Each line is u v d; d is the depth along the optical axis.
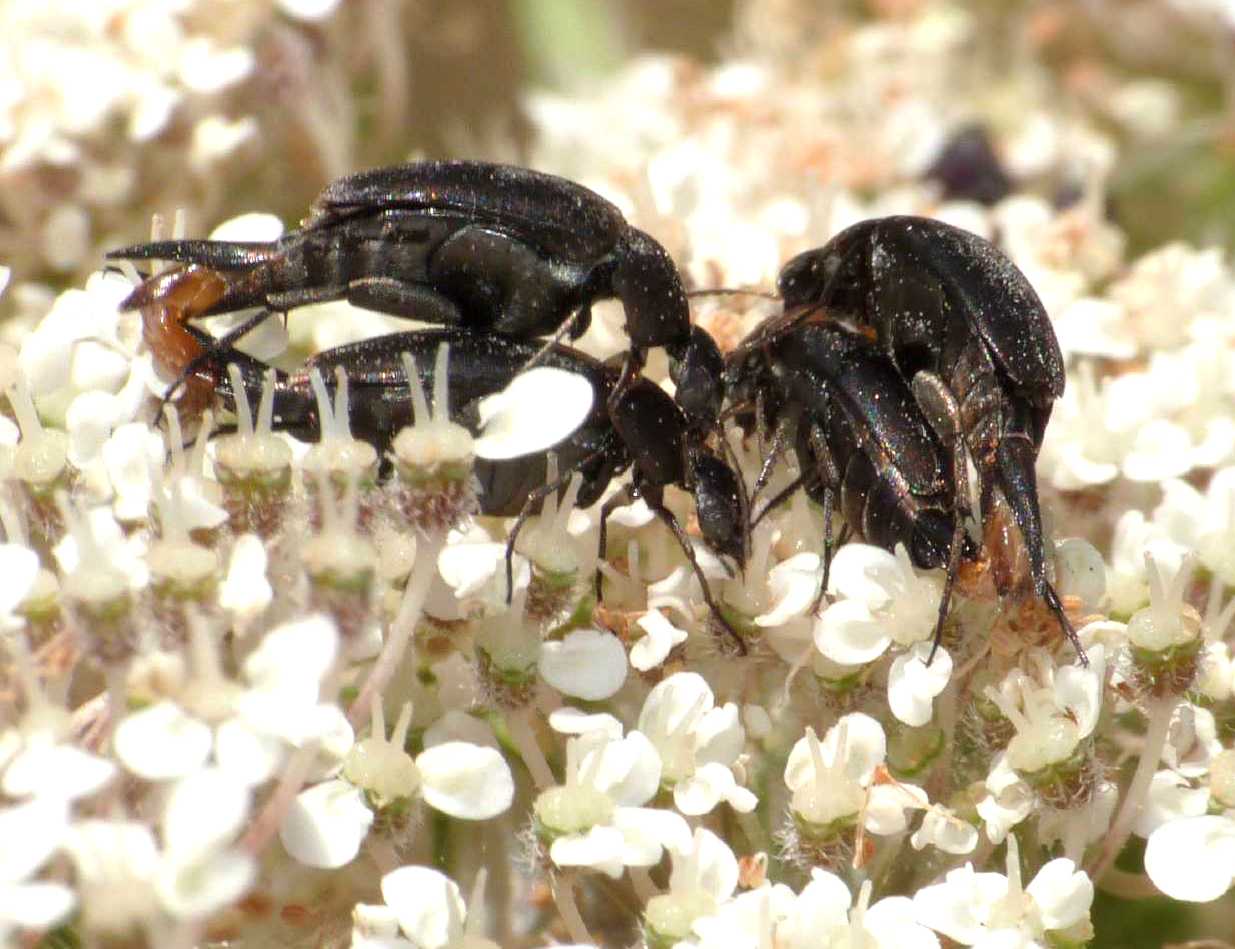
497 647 0.05
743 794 0.05
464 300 0.05
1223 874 0.05
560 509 0.05
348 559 0.05
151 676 0.05
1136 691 0.05
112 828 0.05
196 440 0.05
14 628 0.05
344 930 0.05
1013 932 0.05
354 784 0.05
